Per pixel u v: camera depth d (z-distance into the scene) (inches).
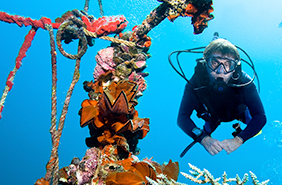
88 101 79.8
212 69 78.2
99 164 66.5
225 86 77.7
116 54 90.4
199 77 82.7
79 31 83.5
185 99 86.2
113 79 87.1
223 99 82.1
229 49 76.7
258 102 80.5
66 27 81.2
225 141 74.5
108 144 74.7
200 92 83.0
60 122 72.4
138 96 95.9
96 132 83.0
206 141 76.7
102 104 70.4
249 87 79.8
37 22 77.9
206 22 85.4
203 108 87.7
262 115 79.9
